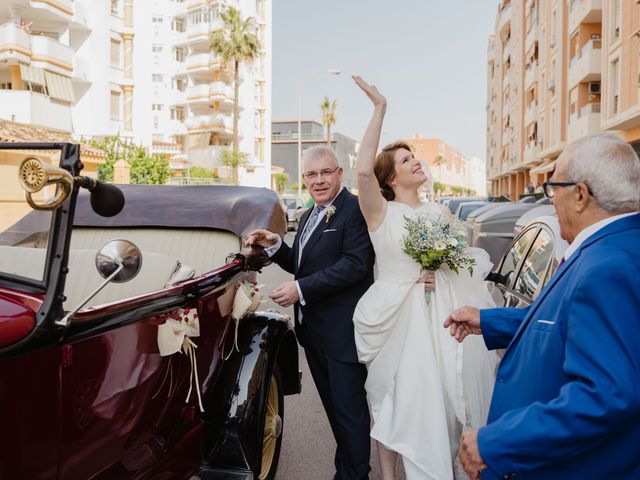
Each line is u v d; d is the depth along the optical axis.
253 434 2.94
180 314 2.35
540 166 34.12
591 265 1.57
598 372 1.45
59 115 28.81
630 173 1.70
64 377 1.77
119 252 1.78
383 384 3.01
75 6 32.59
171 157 44.81
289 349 3.69
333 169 3.26
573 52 26.06
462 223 2.99
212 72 46.50
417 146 145.50
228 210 3.51
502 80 52.94
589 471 1.58
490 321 2.28
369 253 3.16
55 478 1.77
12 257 2.36
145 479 2.33
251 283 3.20
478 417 2.89
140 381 2.15
